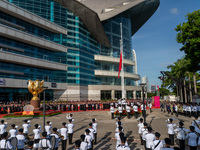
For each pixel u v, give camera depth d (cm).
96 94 5438
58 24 4991
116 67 6819
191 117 2034
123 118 2097
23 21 4159
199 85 5125
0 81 3272
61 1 4953
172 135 966
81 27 5588
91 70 5766
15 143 680
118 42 7106
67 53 5053
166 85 5675
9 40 3756
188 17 2139
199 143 771
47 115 2339
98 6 7119
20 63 3847
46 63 4384
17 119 2125
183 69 3972
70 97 4841
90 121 1930
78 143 582
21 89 3947
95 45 6344
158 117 2102
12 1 4188
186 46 2172
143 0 6744
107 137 1198
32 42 4106
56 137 732
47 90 4591
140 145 1006
